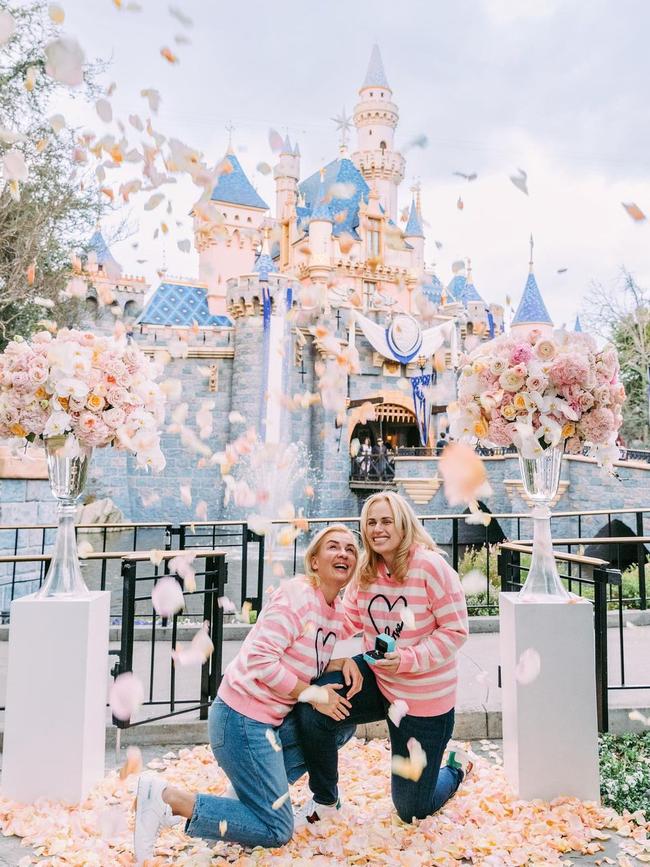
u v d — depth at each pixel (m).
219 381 32.44
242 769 2.60
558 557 4.52
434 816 2.97
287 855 2.61
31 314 16.33
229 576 14.08
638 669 5.21
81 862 2.57
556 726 3.20
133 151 3.22
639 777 3.39
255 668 2.67
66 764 3.17
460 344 32.66
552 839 2.79
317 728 2.77
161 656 5.74
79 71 2.34
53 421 3.33
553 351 3.47
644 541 5.18
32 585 11.18
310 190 50.81
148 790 2.58
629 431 34.62
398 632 2.93
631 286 30.06
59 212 15.11
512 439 3.44
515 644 3.25
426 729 2.81
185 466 31.19
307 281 41.22
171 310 41.19
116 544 19.91
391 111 56.66
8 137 3.20
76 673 3.21
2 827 2.94
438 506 24.92
